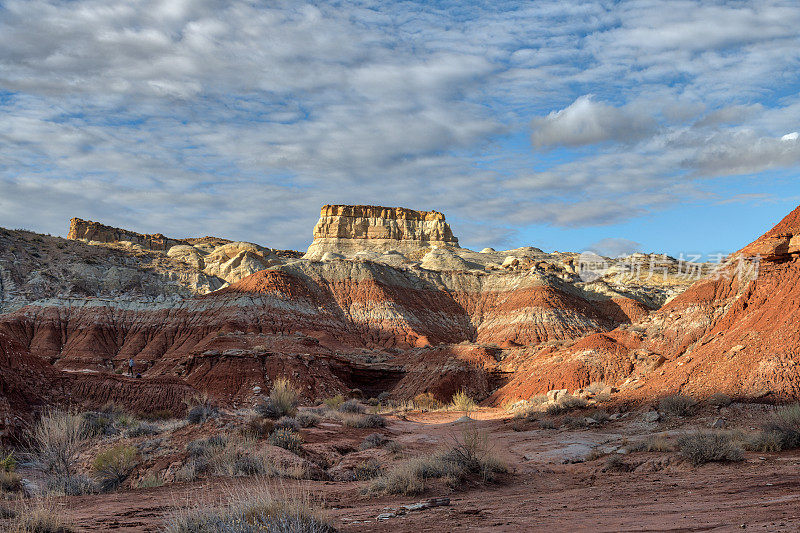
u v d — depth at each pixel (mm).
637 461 22906
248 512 10586
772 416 26500
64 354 117375
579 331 136875
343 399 75938
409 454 27250
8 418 36031
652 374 46312
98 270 178500
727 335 42281
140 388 49031
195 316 128125
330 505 16266
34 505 14102
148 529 12070
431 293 167875
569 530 10148
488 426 48938
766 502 11719
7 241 175625
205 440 27797
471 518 12562
